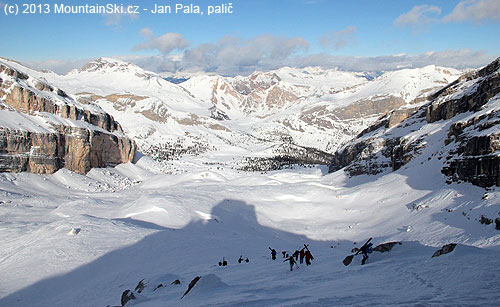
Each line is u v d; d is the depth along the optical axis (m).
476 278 17.30
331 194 130.62
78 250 56.47
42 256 54.16
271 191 134.12
